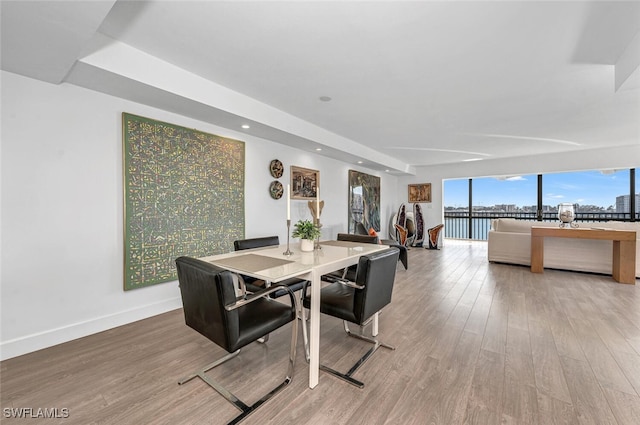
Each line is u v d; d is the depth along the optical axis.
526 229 5.07
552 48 2.02
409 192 8.06
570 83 2.59
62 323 2.19
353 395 1.59
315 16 1.69
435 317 2.71
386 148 5.52
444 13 1.65
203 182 3.10
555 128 4.06
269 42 1.97
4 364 1.88
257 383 1.69
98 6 1.30
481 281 4.00
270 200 4.02
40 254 2.09
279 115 3.38
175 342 2.19
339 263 1.96
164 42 1.99
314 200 4.49
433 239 7.08
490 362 1.91
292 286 2.36
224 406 1.50
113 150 2.43
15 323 1.99
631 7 1.57
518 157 6.40
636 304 3.03
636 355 1.99
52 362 1.90
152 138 2.65
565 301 3.14
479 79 2.53
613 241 4.09
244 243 2.59
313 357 1.65
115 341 2.20
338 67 2.33
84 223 2.29
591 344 2.15
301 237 2.34
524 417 1.41
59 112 2.15
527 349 2.09
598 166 5.52
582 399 1.54
